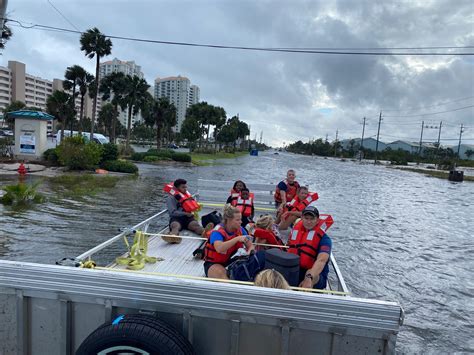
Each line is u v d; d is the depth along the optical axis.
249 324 2.42
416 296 7.68
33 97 132.50
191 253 5.70
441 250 11.38
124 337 2.29
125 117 152.38
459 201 24.72
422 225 15.28
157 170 34.34
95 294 2.52
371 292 7.79
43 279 2.54
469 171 84.56
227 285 2.40
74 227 11.02
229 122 118.94
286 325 2.36
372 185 33.22
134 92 48.00
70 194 17.12
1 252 8.45
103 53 38.84
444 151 122.69
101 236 10.20
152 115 60.44
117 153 30.28
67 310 2.57
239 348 2.47
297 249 4.34
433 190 32.06
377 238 12.47
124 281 2.49
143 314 2.48
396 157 99.19
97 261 8.15
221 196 10.10
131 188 20.20
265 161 73.31
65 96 45.31
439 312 6.94
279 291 2.35
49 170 25.75
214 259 4.26
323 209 18.03
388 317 2.24
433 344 5.79
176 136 121.88
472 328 6.36
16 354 2.65
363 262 9.77
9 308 2.61
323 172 48.22
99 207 14.38
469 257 10.73
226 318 2.43
